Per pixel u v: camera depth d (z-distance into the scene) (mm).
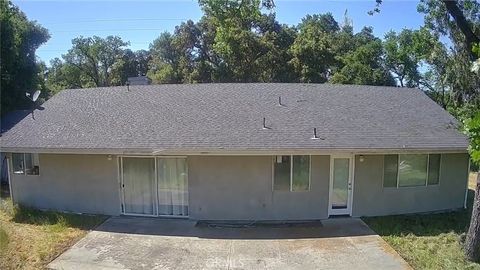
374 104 14844
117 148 11469
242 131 12094
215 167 11875
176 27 41688
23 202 13414
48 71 54375
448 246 9703
